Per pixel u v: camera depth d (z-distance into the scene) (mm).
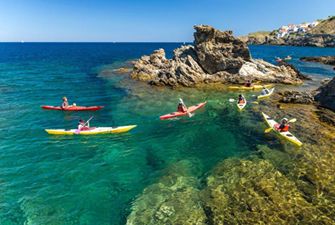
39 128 20641
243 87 35938
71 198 11922
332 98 25094
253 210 10594
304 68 62281
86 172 14188
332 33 161125
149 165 15039
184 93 33062
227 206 10969
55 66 64625
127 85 37969
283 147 16750
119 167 14789
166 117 23109
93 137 18969
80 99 30125
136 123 21953
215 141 18344
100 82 41031
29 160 15383
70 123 22000
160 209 11094
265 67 45344
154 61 49562
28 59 85875
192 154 16422
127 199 11898
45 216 10719
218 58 41781
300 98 27266
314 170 13516
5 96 31078
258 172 13594
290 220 9945
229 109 25984
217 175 13656
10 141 18000
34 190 12461
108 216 10828
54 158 15711
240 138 18719
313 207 10641
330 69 60750
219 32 43250
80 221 10516
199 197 11781
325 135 18297
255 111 24891
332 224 9727
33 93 33094
